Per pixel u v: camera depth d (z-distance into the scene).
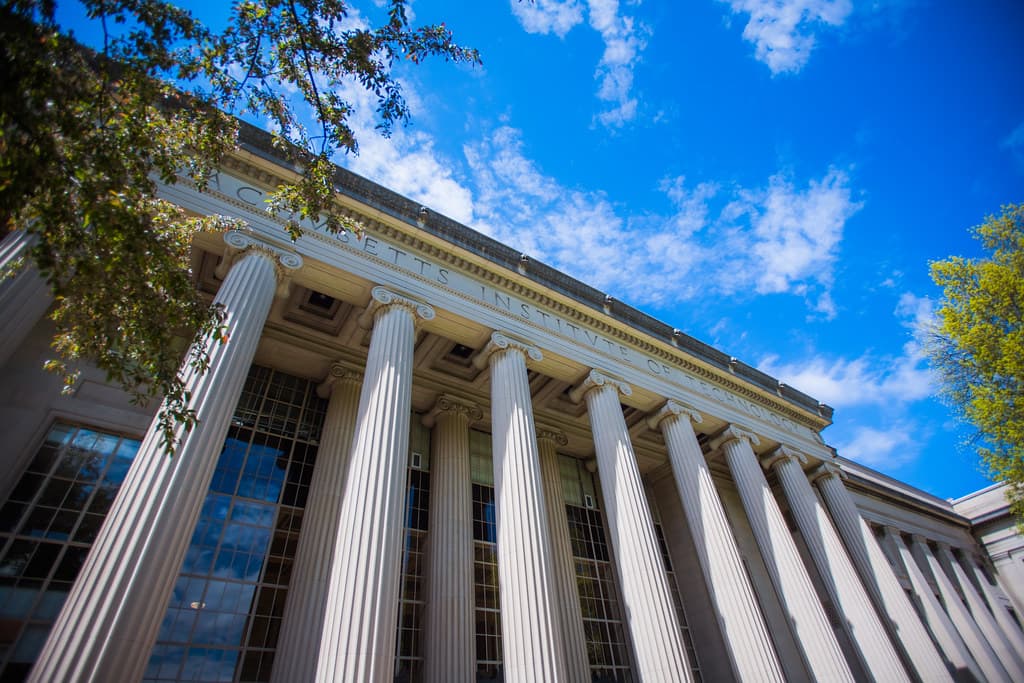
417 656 17.78
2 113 6.82
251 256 15.67
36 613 12.50
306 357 21.19
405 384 15.96
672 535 29.12
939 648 31.84
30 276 12.13
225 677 14.47
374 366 16.12
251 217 16.52
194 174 10.13
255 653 15.21
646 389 24.22
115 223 8.16
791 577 22.14
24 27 6.92
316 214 10.70
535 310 22.61
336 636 11.10
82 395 15.09
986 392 20.83
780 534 23.38
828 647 20.19
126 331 9.18
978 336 20.64
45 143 7.38
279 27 9.45
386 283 18.16
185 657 14.20
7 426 13.60
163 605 9.62
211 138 9.74
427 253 20.38
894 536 37.25
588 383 22.08
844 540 29.20
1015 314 20.53
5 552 12.70
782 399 31.70
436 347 22.84
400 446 14.48
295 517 18.30
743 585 19.38
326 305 21.11
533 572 14.37
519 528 15.20
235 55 9.34
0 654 11.77
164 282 9.05
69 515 13.77
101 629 8.66
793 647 26.81
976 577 42.44
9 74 6.75
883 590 26.84
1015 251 21.55
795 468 28.52
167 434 8.91
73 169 7.89
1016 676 34.56
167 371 9.23
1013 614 42.38
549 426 27.14
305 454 19.84
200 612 15.00
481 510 22.86
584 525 26.31
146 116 9.16
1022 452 20.19
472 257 21.06
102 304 8.91
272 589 16.55
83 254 8.62
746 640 18.19
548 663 12.97
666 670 14.90
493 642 19.50
